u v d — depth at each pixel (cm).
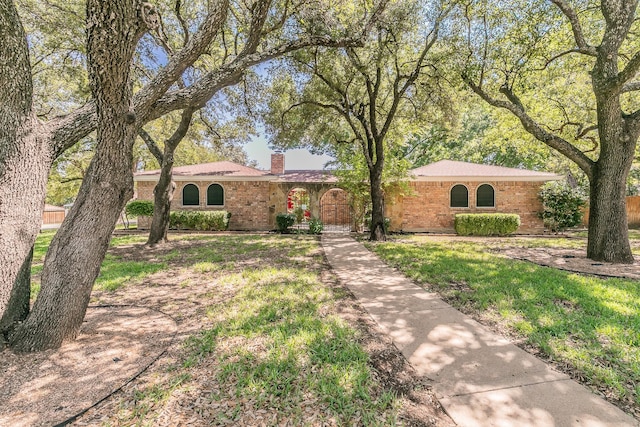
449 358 290
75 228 302
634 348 298
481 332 347
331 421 205
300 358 283
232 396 230
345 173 1360
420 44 932
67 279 299
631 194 1766
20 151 289
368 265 702
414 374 264
